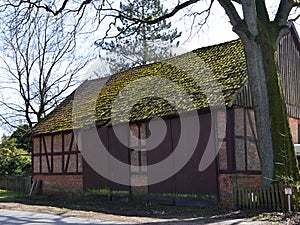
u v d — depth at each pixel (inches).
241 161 680.4
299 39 885.2
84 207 748.0
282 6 645.9
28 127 1419.8
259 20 623.8
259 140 625.0
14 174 1430.9
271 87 618.2
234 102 678.5
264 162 620.1
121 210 692.1
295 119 857.5
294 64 880.9
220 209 654.5
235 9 624.7
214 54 873.5
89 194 902.4
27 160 1467.8
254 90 624.7
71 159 954.7
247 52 627.2
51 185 1001.5
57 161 989.2
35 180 1050.7
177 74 879.1
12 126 1403.8
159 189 769.6
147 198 788.6
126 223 522.9
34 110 1395.2
